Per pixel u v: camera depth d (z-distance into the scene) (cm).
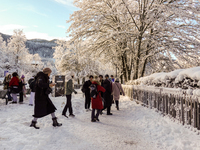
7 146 289
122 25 1426
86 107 738
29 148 291
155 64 1831
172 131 398
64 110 575
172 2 1436
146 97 748
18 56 4238
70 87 579
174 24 1270
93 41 1675
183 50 1393
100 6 1588
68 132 402
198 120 361
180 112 438
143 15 1386
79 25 1559
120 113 686
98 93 547
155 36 1405
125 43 1521
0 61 4050
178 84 493
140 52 1520
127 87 1258
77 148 313
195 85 411
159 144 344
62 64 3309
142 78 894
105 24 1539
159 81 643
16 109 677
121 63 1895
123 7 1392
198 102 364
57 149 303
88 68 3189
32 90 801
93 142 348
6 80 959
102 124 502
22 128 397
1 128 388
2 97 761
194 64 1427
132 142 356
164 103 542
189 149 300
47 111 434
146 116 565
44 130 401
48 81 444
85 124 492
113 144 343
